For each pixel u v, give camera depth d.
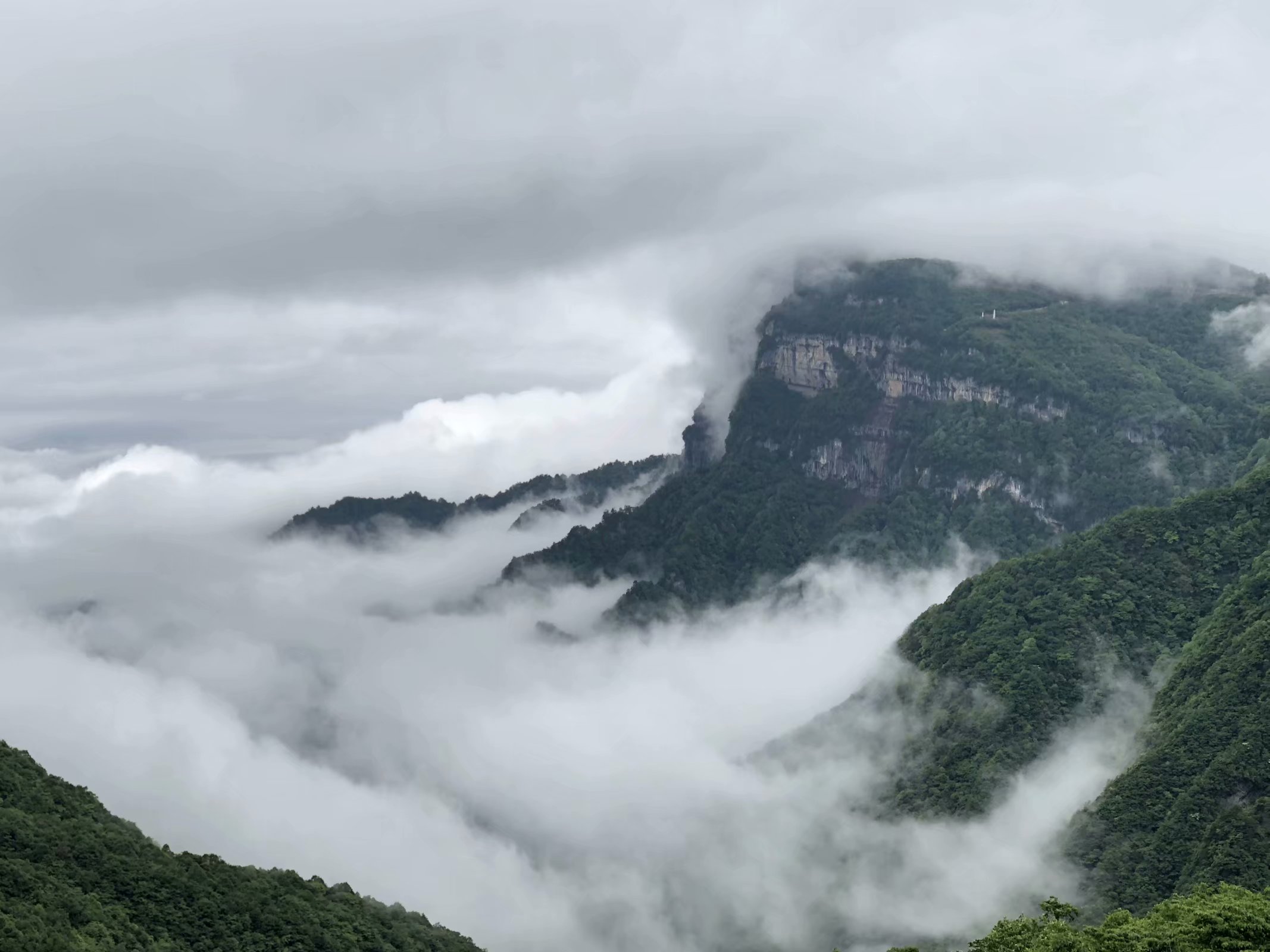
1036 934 181.62
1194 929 167.50
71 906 186.38
